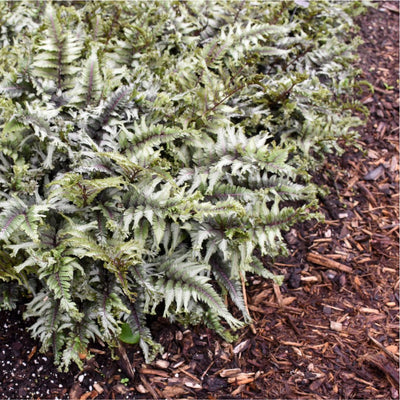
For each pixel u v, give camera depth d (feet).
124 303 2.28
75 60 2.72
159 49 2.89
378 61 3.87
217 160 2.41
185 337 2.38
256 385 2.25
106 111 2.36
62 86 2.49
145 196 2.20
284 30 2.81
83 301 2.26
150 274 2.24
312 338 2.42
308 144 2.81
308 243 2.79
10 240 2.19
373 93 3.61
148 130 2.25
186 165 2.43
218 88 2.43
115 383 2.24
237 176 2.47
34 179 2.26
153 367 2.29
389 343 2.42
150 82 2.53
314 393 2.24
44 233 2.15
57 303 2.19
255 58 2.74
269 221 2.26
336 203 3.00
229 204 2.11
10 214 2.00
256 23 3.06
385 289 2.63
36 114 2.19
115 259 2.04
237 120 2.82
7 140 2.23
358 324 2.48
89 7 2.98
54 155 2.28
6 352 2.27
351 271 2.69
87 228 2.10
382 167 3.21
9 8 2.92
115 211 2.22
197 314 2.31
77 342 2.14
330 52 3.13
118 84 2.48
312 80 2.93
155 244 2.21
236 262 2.30
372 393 2.25
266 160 2.32
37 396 2.18
